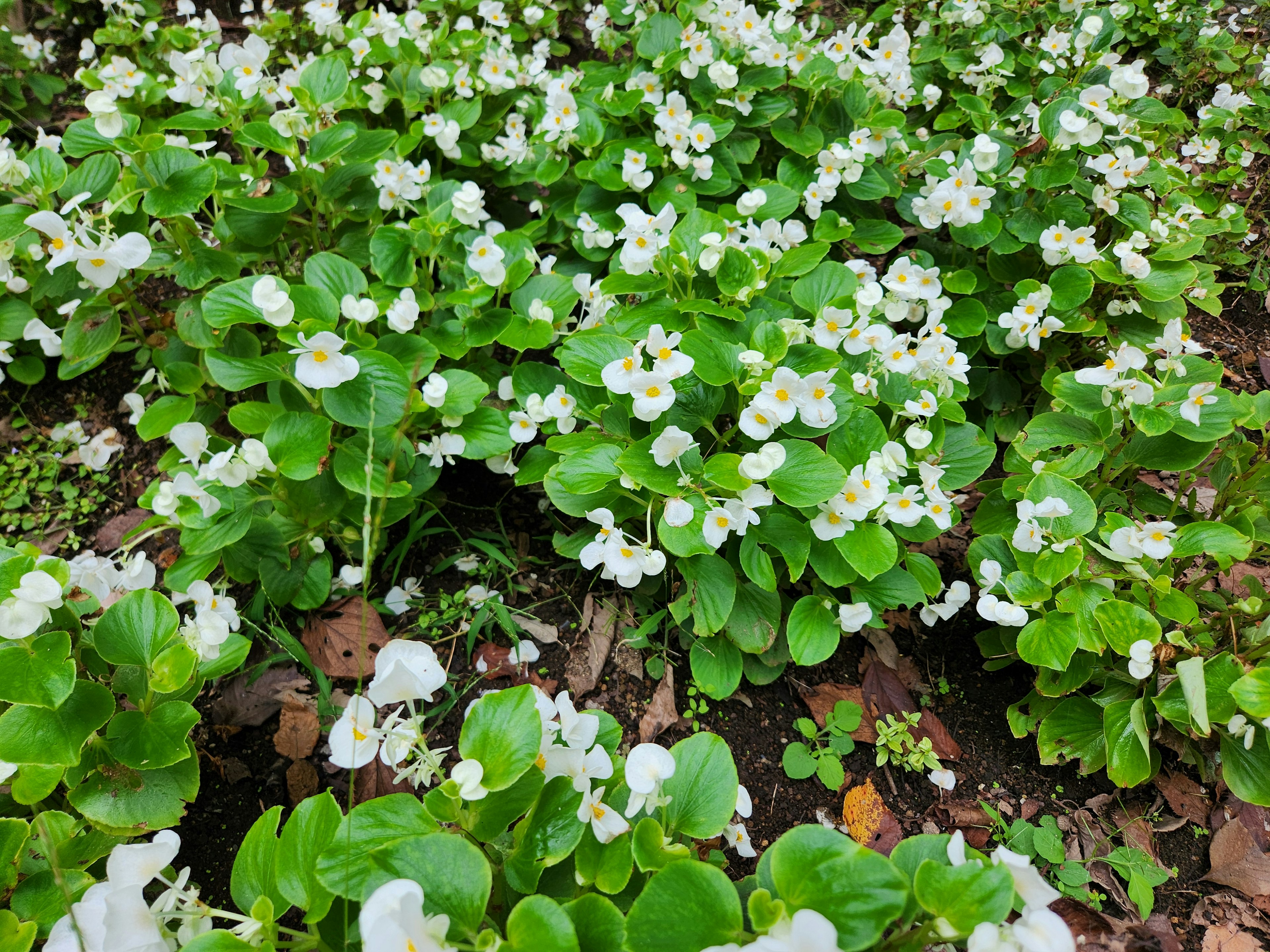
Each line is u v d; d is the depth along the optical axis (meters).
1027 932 0.37
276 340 0.78
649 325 0.68
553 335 0.69
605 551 0.57
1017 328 0.73
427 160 0.92
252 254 0.75
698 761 0.47
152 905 0.48
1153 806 0.60
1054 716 0.61
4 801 0.53
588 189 0.84
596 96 0.89
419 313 0.75
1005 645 0.64
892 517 0.59
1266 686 0.51
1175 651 0.57
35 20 1.11
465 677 0.64
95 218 0.66
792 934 0.36
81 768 0.50
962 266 0.85
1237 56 1.10
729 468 0.58
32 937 0.44
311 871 0.43
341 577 0.66
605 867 0.44
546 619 0.67
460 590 0.69
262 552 0.62
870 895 0.38
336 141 0.74
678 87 0.90
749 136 0.88
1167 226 0.80
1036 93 0.95
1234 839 0.58
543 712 0.47
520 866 0.44
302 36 1.10
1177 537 0.60
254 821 0.58
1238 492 0.68
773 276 0.72
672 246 0.72
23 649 0.48
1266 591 0.69
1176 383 0.70
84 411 0.80
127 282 0.74
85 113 1.04
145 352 0.80
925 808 0.61
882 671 0.67
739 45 0.88
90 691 0.49
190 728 0.51
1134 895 0.56
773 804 0.60
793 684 0.66
